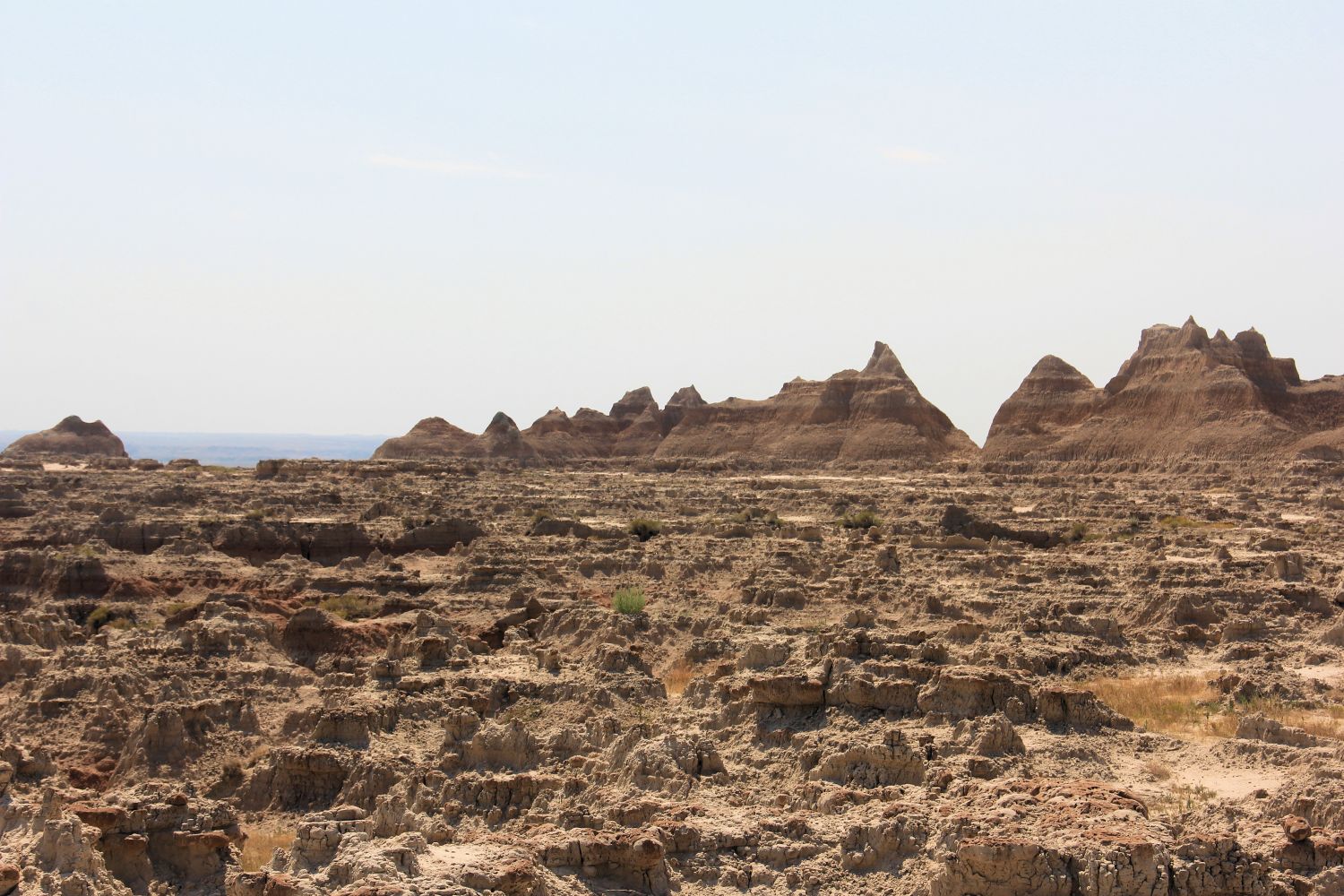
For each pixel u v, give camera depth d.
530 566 142.25
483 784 62.09
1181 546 164.62
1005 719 64.44
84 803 57.47
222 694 89.62
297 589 142.00
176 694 88.38
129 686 87.69
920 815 50.91
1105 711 69.19
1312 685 86.50
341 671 96.50
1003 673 70.38
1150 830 46.38
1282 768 63.53
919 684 70.12
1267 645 100.12
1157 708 81.38
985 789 54.91
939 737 64.88
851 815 54.00
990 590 121.31
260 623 106.38
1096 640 100.00
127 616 134.38
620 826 52.16
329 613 114.69
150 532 173.62
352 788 68.25
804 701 69.69
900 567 139.25
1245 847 47.03
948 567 139.00
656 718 75.69
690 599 126.31
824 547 163.25
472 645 97.50
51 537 173.50
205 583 146.88
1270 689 84.88
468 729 73.25
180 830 57.16
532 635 111.56
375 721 75.25
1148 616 111.00
